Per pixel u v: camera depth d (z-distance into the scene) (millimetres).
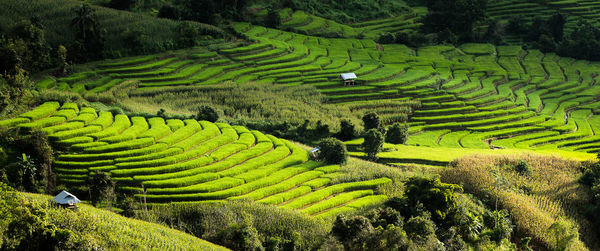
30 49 118562
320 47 173000
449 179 81875
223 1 181000
